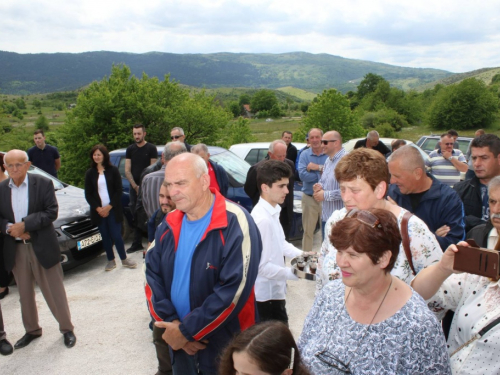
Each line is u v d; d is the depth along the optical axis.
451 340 1.95
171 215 2.59
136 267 5.96
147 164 6.71
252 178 5.00
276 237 3.18
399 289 1.58
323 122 23.64
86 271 5.87
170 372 3.10
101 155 5.45
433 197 2.79
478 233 2.31
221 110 17.69
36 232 3.74
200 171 2.39
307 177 5.86
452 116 47.88
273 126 75.44
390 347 1.49
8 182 3.74
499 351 1.71
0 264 4.07
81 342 4.03
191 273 2.40
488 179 3.44
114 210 5.64
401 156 2.77
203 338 2.33
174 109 16.06
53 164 8.84
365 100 60.66
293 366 1.34
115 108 15.30
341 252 1.53
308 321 1.74
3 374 3.53
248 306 2.56
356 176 2.12
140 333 4.20
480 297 1.84
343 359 1.54
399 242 1.55
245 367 1.32
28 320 3.99
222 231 2.39
